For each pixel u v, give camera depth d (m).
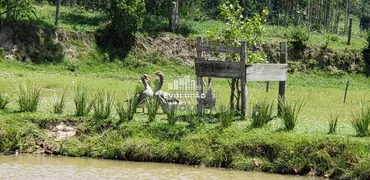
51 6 71.50
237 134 25.62
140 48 65.38
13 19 61.62
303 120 29.55
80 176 22.91
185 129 26.28
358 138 24.69
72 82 44.75
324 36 75.81
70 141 26.45
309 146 24.28
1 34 60.31
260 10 80.56
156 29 68.75
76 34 63.78
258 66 28.47
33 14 65.88
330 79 66.44
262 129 26.20
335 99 44.78
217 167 24.77
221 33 31.89
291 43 69.19
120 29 64.50
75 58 61.84
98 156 25.86
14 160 25.03
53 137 26.72
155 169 24.27
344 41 74.12
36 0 71.56
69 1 72.94
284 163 24.20
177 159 25.33
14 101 30.61
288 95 46.25
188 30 69.69
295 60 68.38
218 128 26.17
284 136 24.98
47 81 44.31
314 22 83.81
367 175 22.95
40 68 58.84
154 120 27.20
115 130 26.55
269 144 24.70
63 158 25.64
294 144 24.47
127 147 25.64
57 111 28.12
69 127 27.03
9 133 26.39
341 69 68.50
